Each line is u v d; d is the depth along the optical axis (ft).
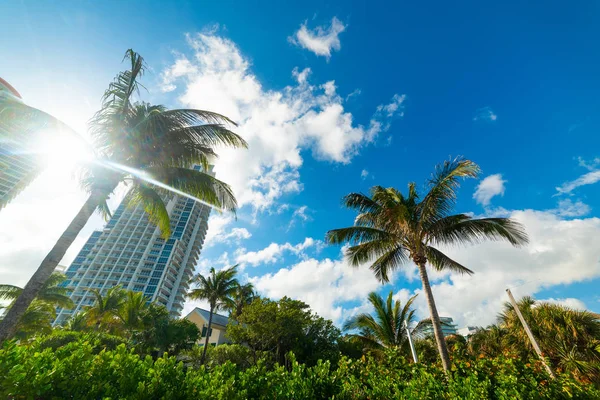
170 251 284.61
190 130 29.17
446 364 28.48
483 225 34.63
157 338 78.02
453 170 31.65
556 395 17.58
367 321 56.70
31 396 7.73
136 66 29.07
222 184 31.94
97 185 24.64
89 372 9.39
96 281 255.50
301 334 69.31
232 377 11.50
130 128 27.55
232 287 87.86
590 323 33.22
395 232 37.17
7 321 17.11
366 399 16.48
